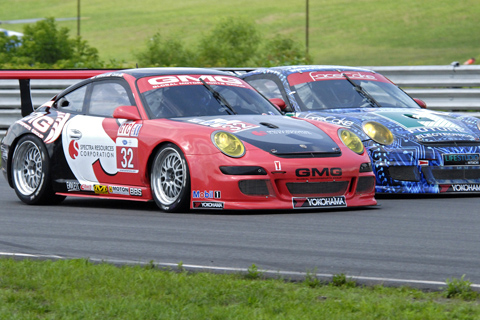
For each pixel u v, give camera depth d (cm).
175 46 7131
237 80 1845
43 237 1310
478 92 2755
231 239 1266
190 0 18750
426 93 2850
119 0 19300
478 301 846
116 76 1788
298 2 17350
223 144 1523
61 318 791
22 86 2045
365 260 1092
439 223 1432
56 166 1775
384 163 1809
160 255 1139
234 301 854
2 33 8550
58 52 8450
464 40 12900
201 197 1531
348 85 2125
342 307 820
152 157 1616
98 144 1702
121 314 796
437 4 15662
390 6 15988
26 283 930
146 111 1669
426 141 1836
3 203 1831
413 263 1069
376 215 1533
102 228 1402
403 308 812
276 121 1672
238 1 18100
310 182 1543
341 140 1636
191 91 1733
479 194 1897
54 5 19188
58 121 1802
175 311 800
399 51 12488
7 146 1855
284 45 6994
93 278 948
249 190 1508
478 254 1134
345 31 14438
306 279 940
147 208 1692
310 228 1373
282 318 773
